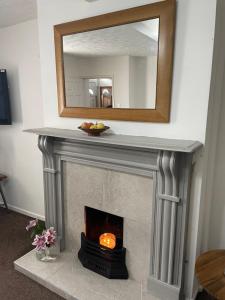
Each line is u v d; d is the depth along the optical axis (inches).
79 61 73.7
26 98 109.5
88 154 75.4
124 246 76.3
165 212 63.9
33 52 101.7
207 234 75.1
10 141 121.6
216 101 64.3
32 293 74.0
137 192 69.8
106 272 76.7
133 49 63.9
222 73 65.1
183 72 58.6
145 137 66.0
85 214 82.9
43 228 90.9
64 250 90.5
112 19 64.9
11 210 129.7
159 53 59.7
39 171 114.2
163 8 57.1
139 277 75.2
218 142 70.5
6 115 113.2
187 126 60.6
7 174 127.6
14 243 100.2
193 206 64.1
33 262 84.0
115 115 70.1
